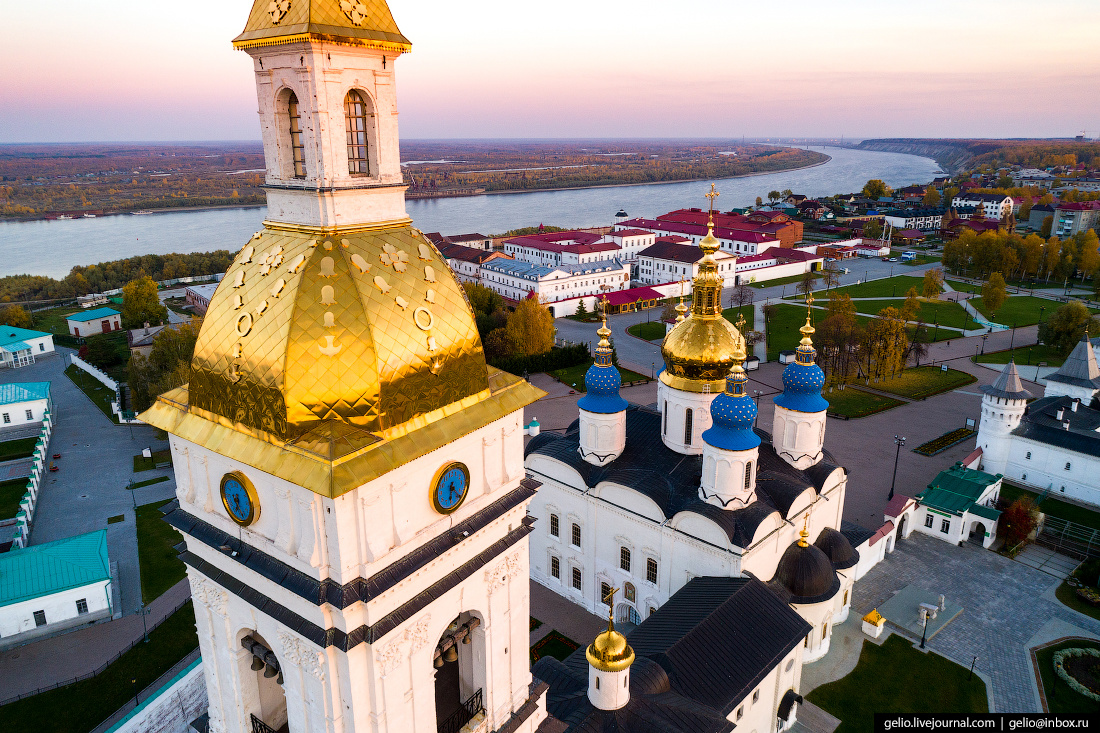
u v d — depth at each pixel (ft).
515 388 73.61
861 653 160.56
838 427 298.56
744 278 593.83
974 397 335.26
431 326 63.36
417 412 62.80
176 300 564.71
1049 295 540.52
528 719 81.76
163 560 202.18
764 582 150.30
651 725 109.40
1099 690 149.28
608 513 167.02
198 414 66.08
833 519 173.78
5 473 259.19
